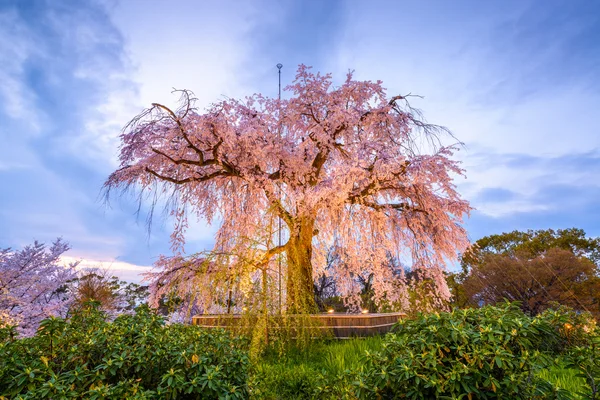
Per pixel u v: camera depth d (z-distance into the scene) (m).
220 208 10.38
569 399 2.51
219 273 6.19
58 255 9.09
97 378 2.62
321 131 9.58
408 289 9.93
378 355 2.88
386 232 9.67
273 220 7.59
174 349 3.10
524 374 2.47
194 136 8.78
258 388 3.76
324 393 3.69
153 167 9.84
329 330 7.61
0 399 2.42
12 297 8.02
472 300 18.97
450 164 9.18
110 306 9.88
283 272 6.45
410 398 2.59
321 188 8.33
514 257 19.36
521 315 2.93
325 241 9.37
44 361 2.60
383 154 8.25
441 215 9.57
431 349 2.63
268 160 9.80
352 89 9.89
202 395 2.71
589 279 16.91
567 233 22.20
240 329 5.84
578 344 3.31
